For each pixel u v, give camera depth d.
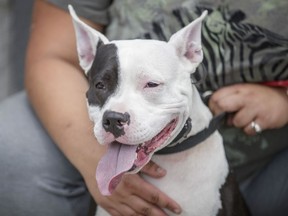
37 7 2.41
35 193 2.16
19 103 2.40
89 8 2.30
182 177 1.92
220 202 1.95
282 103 2.18
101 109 1.73
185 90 1.76
